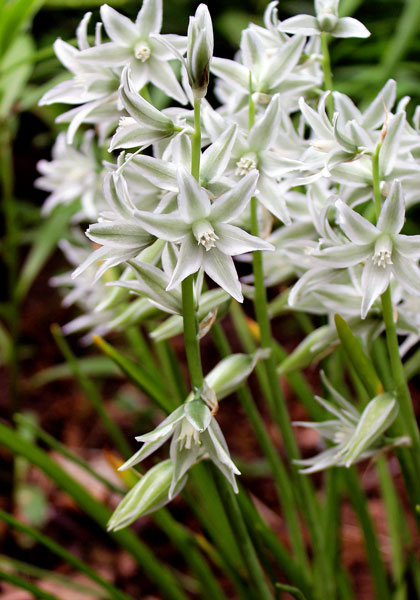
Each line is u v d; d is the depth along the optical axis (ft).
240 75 1.52
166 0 3.40
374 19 3.43
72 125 1.50
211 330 1.65
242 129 1.48
